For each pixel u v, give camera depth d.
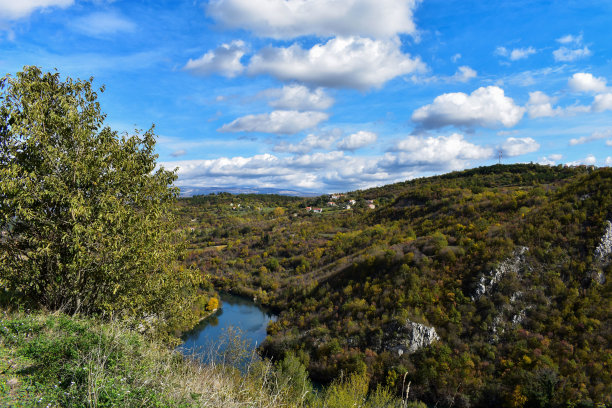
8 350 4.12
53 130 7.00
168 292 9.75
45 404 3.08
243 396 5.11
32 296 7.21
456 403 25.23
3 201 6.07
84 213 6.52
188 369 5.60
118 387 3.59
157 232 8.52
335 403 7.27
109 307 7.47
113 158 7.91
